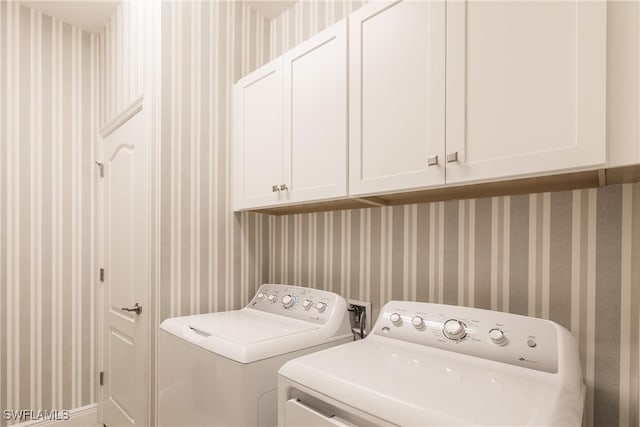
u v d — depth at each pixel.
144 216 1.81
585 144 0.85
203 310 1.84
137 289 1.87
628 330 1.04
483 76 1.02
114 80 2.27
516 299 1.25
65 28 2.44
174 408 1.45
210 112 1.91
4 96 2.18
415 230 1.52
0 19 2.18
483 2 1.03
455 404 0.77
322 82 1.46
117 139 2.19
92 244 2.50
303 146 1.54
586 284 1.12
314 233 1.93
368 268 1.68
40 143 2.31
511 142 0.96
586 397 1.10
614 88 0.83
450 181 1.07
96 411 2.43
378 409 0.80
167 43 1.75
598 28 0.84
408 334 1.24
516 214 1.26
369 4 1.30
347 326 1.54
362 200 1.45
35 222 2.28
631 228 1.05
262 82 1.78
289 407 0.99
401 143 1.19
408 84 1.18
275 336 1.32
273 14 2.21
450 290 1.41
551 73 0.90
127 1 2.11
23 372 2.20
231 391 1.17
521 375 0.96
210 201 1.89
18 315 2.20
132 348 1.91
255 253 2.08
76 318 2.41
